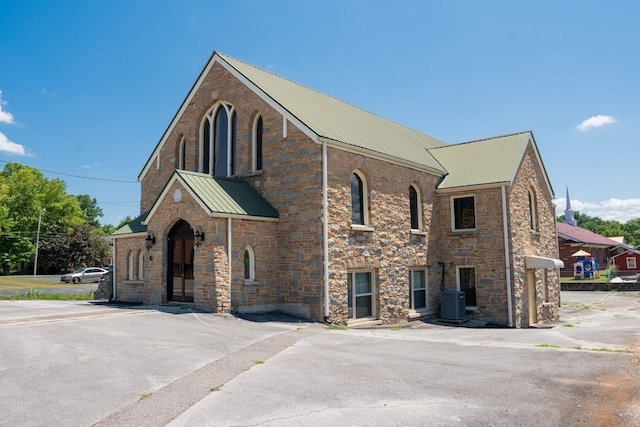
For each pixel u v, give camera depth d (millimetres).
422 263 21312
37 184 71250
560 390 8094
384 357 10617
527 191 23516
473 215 22000
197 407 7117
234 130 20078
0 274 66750
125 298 21094
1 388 7887
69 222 72562
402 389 8102
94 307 18047
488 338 14164
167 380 8453
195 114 21219
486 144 25078
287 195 17547
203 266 16125
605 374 9156
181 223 18000
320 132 16984
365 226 18375
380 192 19250
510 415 6875
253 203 17547
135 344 11102
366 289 18688
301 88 22922
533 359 10500
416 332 15812
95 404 7211
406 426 6441
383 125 25703
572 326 19141
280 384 8312
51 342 11047
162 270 18031
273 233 17703
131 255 21328
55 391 7773
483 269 21203
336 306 16766
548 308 23812
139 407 7102
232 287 16188
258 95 18828
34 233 67562
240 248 16547
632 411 7039
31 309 17422
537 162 25375
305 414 6867
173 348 10883
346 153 17828
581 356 10820
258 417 6742
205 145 21281
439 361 10242
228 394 7730
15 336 11609
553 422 6609
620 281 43812
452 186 22125
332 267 16734
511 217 21000
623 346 12625
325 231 16516
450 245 22266
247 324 14656
